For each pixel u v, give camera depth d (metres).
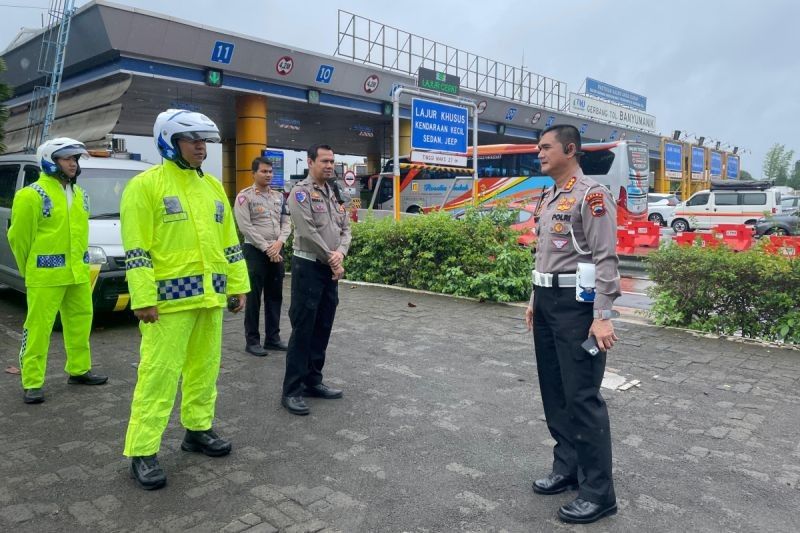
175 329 3.45
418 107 13.55
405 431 4.19
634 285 12.34
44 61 16.06
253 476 3.54
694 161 45.00
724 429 4.23
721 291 6.67
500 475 3.58
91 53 15.34
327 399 4.80
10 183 7.88
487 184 21.78
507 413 4.52
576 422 3.11
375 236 10.07
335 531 2.97
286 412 4.54
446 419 4.40
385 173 22.17
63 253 4.76
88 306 5.04
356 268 10.51
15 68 17.69
